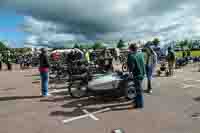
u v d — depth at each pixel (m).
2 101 7.38
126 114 5.77
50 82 11.32
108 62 12.59
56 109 6.36
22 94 8.43
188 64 21.33
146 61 8.09
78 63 11.79
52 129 4.85
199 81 10.66
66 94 8.34
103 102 7.04
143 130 4.68
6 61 21.19
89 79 7.77
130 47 6.30
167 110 6.04
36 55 27.91
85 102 7.09
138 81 6.20
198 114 5.66
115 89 7.27
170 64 12.98
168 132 4.56
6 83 11.27
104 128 4.83
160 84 9.95
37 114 5.93
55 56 20.75
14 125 5.14
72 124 5.14
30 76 14.38
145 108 6.27
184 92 8.22
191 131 4.59
